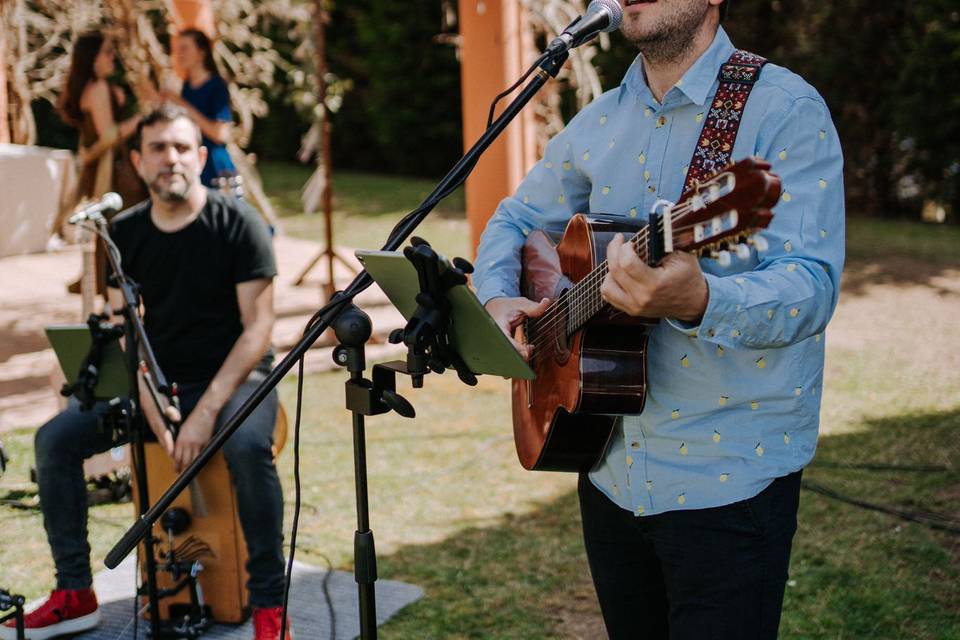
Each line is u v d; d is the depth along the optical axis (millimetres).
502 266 2303
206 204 3234
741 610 1830
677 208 1540
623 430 1996
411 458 4504
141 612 3225
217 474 3076
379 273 1920
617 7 2088
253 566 2977
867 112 10164
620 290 1613
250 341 3145
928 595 3207
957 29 9180
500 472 4348
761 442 1822
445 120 13781
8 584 3412
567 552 3602
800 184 1745
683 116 1914
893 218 10305
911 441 4535
